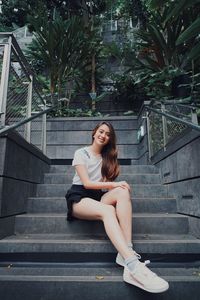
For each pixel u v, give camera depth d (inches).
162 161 100.2
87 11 259.8
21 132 91.9
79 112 195.5
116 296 49.5
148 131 128.7
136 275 47.7
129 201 59.3
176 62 161.0
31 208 83.0
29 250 60.5
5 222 66.4
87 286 50.1
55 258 60.8
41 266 59.4
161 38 162.1
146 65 177.0
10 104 80.9
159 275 53.3
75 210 63.9
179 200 80.4
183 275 53.3
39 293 50.2
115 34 262.8
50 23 180.7
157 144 111.6
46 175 102.6
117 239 52.4
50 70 192.7
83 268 58.2
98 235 70.2
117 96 225.6
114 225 54.3
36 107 115.9
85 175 64.6
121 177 100.7
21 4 282.7
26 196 82.7
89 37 204.8
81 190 65.2
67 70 196.2
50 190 92.3
